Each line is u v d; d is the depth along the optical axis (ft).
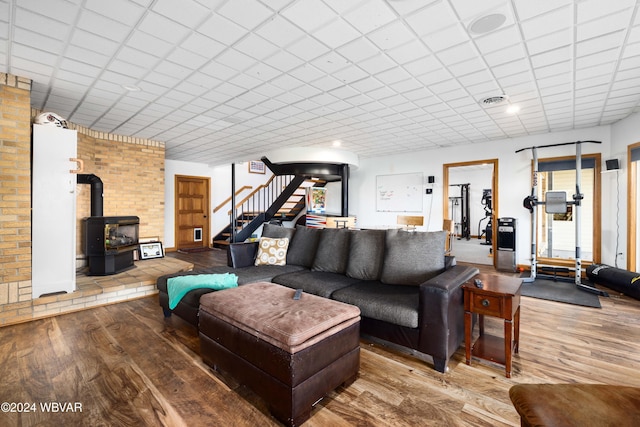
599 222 15.37
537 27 7.00
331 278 9.49
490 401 5.69
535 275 15.02
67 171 10.69
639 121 13.00
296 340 4.94
